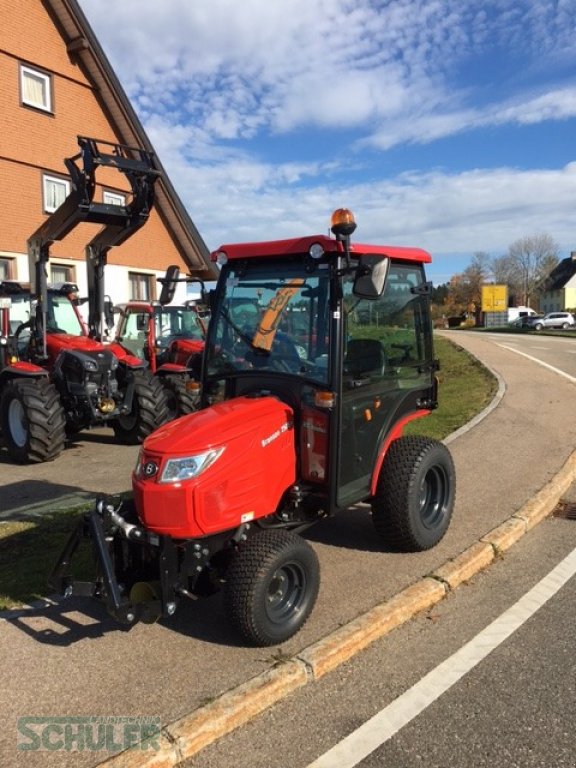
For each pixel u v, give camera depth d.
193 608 4.24
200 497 3.58
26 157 16.05
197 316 13.62
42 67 16.44
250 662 3.56
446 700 3.29
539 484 6.68
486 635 3.93
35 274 9.64
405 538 4.86
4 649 3.77
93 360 9.14
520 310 80.12
